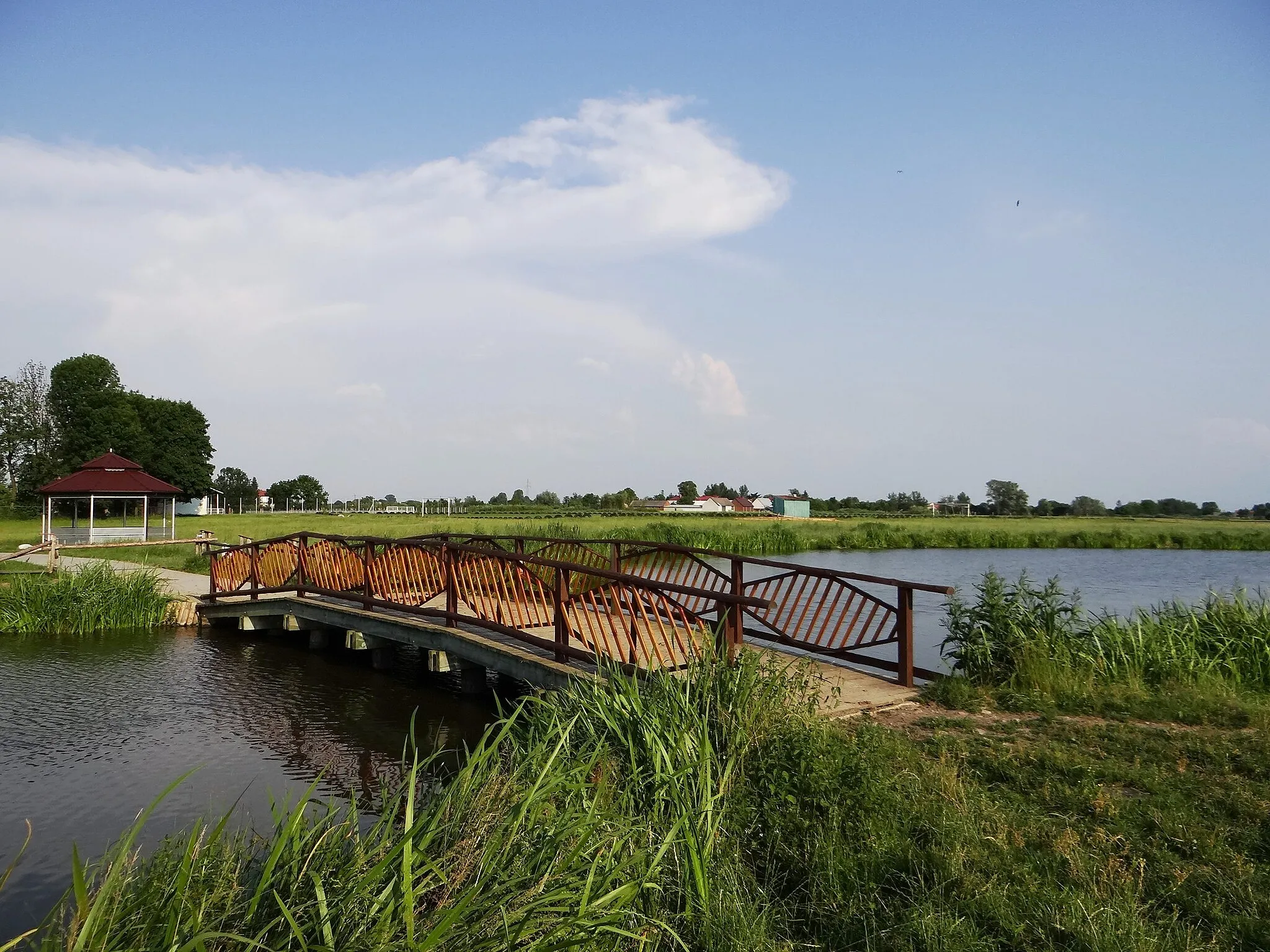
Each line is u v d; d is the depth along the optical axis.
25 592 16.56
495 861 4.00
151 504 67.56
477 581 10.80
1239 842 4.63
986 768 5.78
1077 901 3.97
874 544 39.69
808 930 4.19
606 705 6.32
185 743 9.27
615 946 3.86
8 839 6.66
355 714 10.41
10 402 64.12
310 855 4.04
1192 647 9.20
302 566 15.13
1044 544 40.94
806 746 5.49
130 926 3.35
